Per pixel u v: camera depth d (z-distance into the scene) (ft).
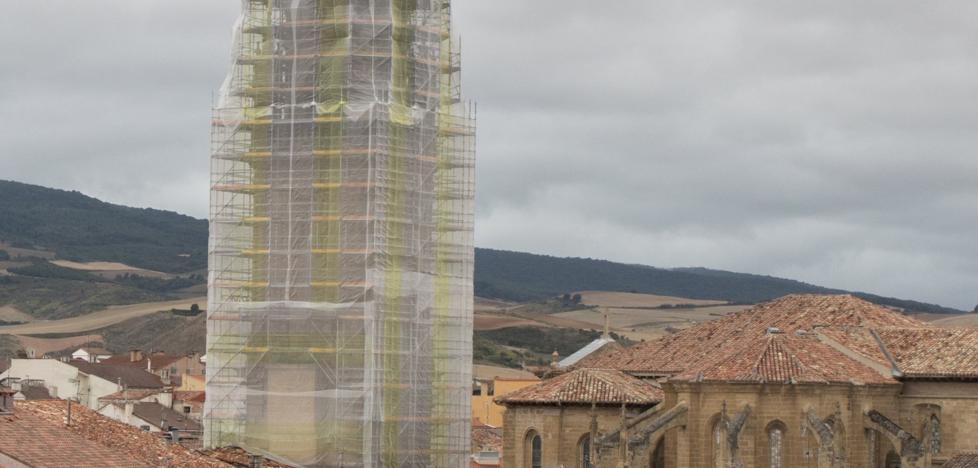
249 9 525.75
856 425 447.83
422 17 530.27
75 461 325.01
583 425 488.44
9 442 322.34
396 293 509.76
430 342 517.96
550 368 642.22
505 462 498.69
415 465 507.30
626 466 442.09
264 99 519.19
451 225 533.55
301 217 510.17
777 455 440.45
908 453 435.53
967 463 429.38
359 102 512.63
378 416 499.10
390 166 511.40
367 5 517.55
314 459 499.92
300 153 511.81
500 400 501.97
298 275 507.71
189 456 400.67
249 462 460.14
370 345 498.69
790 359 447.42
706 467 444.14
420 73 527.40
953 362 456.86
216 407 511.40
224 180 520.01
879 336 482.28
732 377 441.27
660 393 495.82
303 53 518.37
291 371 504.84
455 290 531.91
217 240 518.78
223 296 515.91
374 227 502.79
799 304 524.93
